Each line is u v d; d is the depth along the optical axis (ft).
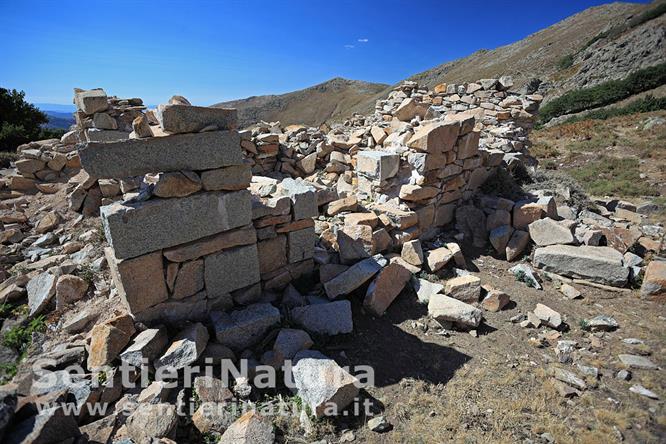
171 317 12.21
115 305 13.17
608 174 37.88
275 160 33.22
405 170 22.09
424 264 18.34
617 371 12.22
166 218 11.22
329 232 18.20
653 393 11.07
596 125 62.39
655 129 51.34
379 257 16.66
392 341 13.65
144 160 10.48
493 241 20.31
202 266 12.53
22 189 27.50
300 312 13.51
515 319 15.12
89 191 23.15
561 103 95.30
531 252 19.72
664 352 12.90
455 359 12.94
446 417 10.38
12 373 11.03
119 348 10.79
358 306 15.17
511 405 10.78
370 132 32.83
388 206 20.21
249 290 14.14
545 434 9.72
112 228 10.21
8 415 7.66
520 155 28.81
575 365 12.59
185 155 11.19
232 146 12.07
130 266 10.86
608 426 9.99
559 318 14.70
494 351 13.41
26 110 60.64
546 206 20.74
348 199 20.30
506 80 31.63
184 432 9.52
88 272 15.30
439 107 33.73
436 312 14.67
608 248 18.31
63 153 29.68
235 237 13.07
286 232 15.07
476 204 23.81
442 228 22.70
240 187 12.79
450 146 20.77
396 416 10.46
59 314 13.56
